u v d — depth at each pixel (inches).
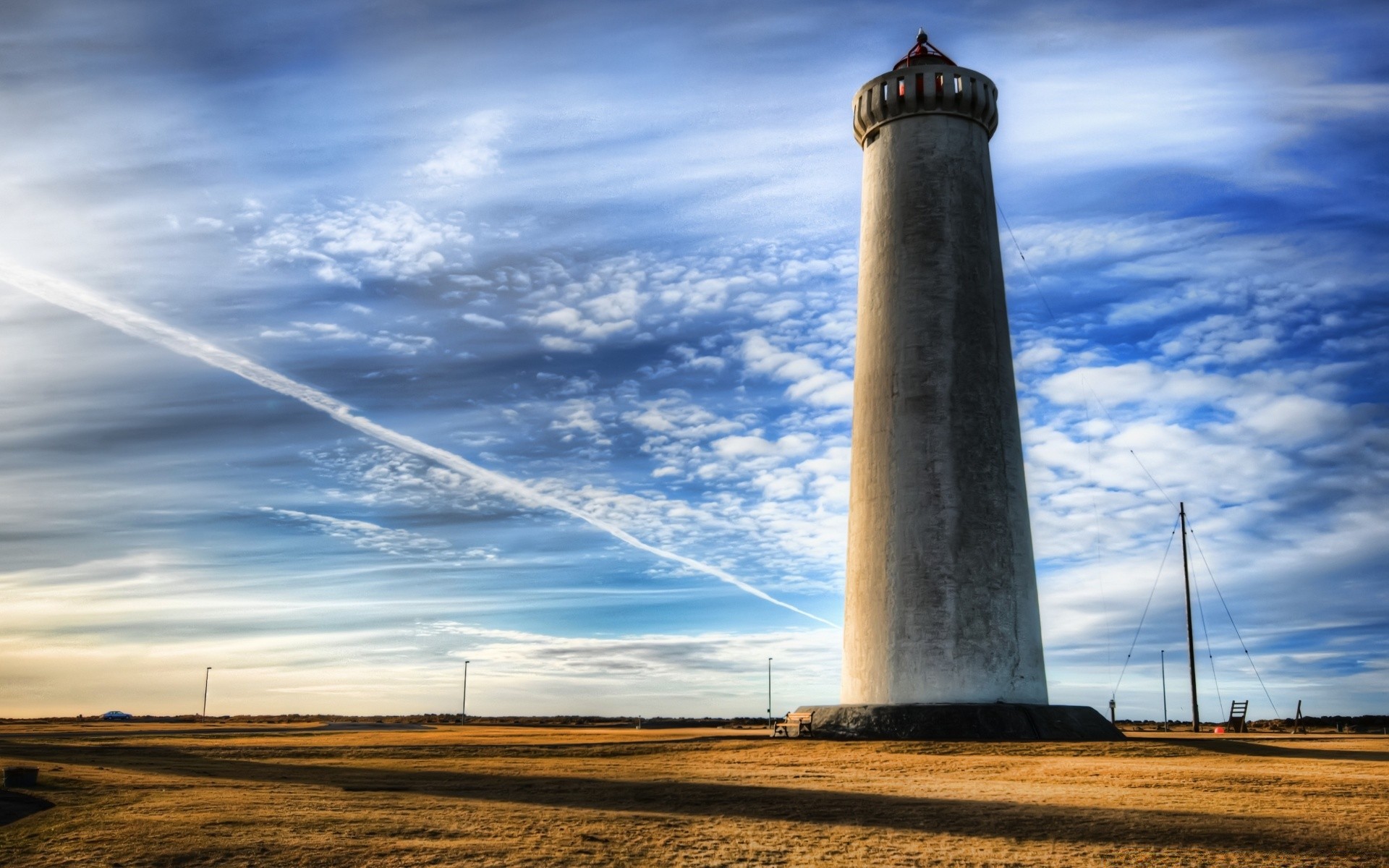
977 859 672.4
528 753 1504.7
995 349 1865.2
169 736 2178.9
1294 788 989.8
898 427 1813.5
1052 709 1674.5
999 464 1802.4
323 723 4269.2
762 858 676.7
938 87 1934.1
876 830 780.0
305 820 798.5
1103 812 845.2
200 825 765.9
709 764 1334.9
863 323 1934.1
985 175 1963.6
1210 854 684.7
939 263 1865.2
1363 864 654.5
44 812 855.1
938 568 1728.6
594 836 743.7
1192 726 2657.5
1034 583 1818.4
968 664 1688.0
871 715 1670.8
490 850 686.5
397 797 960.3
